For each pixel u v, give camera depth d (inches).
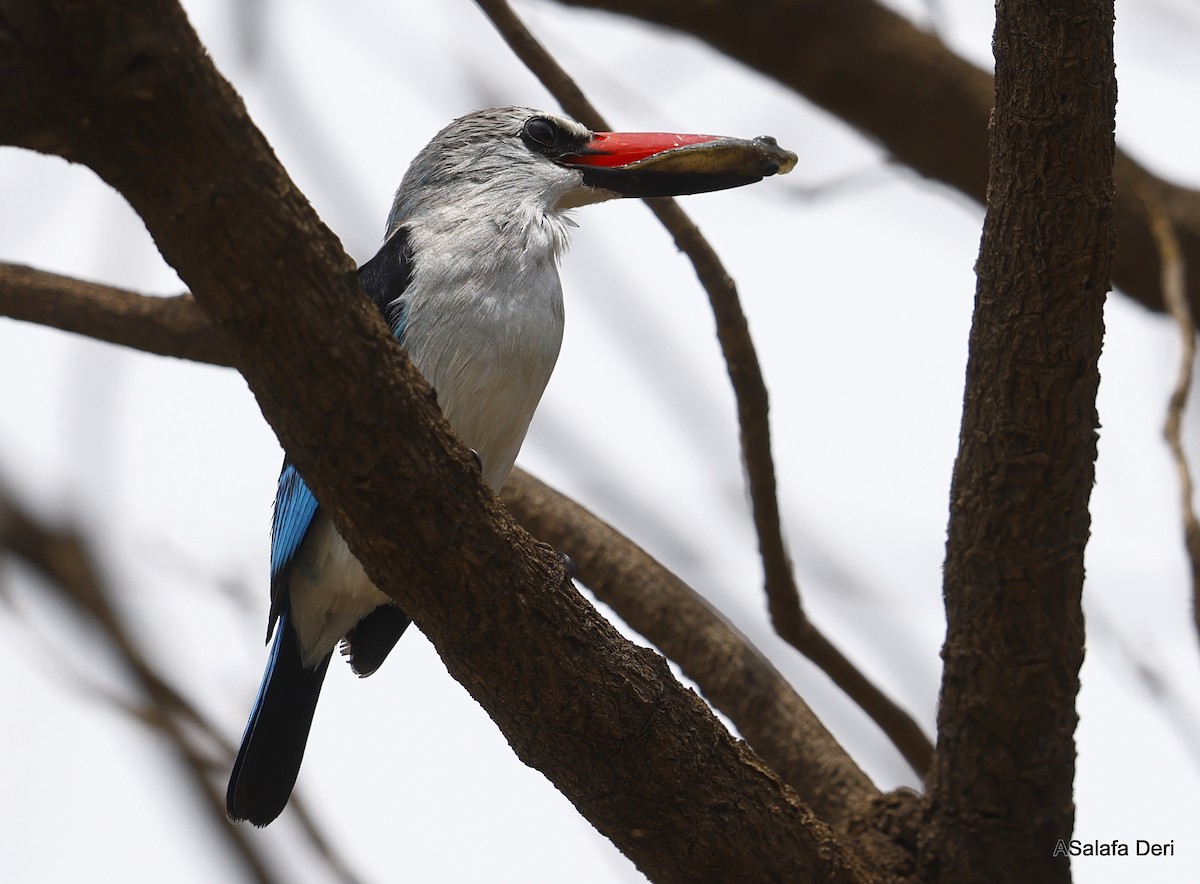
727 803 247.9
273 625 306.5
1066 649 270.2
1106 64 231.0
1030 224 240.8
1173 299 342.3
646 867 256.4
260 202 189.0
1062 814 284.0
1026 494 258.1
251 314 196.9
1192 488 295.3
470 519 218.1
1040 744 275.7
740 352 318.0
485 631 226.5
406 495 213.6
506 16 326.3
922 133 454.0
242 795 299.4
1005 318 249.0
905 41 447.8
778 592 335.0
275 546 305.4
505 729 242.4
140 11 172.2
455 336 291.0
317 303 197.8
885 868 285.9
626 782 242.7
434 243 302.2
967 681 275.7
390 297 299.0
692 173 318.0
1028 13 228.4
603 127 332.2
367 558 222.4
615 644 235.3
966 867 284.4
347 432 207.6
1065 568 263.1
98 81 175.6
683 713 241.9
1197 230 456.1
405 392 208.7
